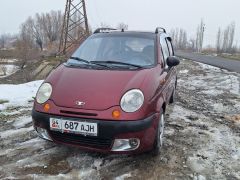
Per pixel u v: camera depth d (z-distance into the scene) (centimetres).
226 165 406
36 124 389
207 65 1952
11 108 630
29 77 1764
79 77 401
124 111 354
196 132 526
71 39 2672
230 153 444
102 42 505
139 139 359
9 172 370
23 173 368
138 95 366
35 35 6550
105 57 471
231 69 1666
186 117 616
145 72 411
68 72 420
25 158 406
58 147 439
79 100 365
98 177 362
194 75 1351
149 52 475
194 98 813
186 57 3238
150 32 530
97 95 366
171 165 398
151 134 373
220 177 375
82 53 491
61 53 2472
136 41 497
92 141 364
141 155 418
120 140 354
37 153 421
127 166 390
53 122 370
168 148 450
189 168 393
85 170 377
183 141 480
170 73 539
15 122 546
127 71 411
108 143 359
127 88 372
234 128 558
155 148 404
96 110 354
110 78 392
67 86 388
